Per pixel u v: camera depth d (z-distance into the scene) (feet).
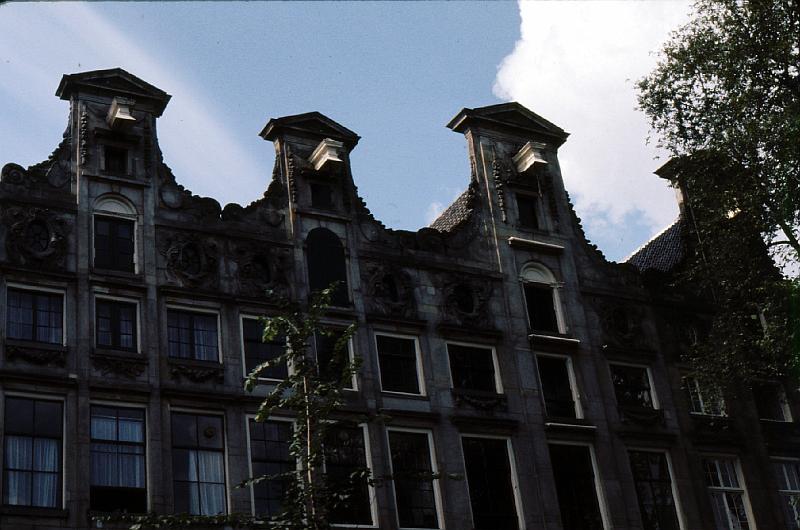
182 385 86.74
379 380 96.07
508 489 97.81
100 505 79.71
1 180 86.58
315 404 74.38
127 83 96.17
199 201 95.30
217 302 91.66
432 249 105.40
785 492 114.32
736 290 108.78
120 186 92.12
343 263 99.66
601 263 115.65
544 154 117.60
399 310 100.22
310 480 74.90
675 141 106.42
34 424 79.77
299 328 77.00
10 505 76.33
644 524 103.30
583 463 103.14
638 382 111.45
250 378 74.33
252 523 76.43
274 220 98.27
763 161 101.14
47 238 86.94
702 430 112.16
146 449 82.99
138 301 88.48
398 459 93.86
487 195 111.96
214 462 85.56
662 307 117.08
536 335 105.50
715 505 109.29
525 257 110.52
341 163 103.45
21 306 83.46
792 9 101.14
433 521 93.04
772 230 102.17
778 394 120.88
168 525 79.92
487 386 101.86
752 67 102.17
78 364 83.15
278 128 102.27
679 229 127.13
